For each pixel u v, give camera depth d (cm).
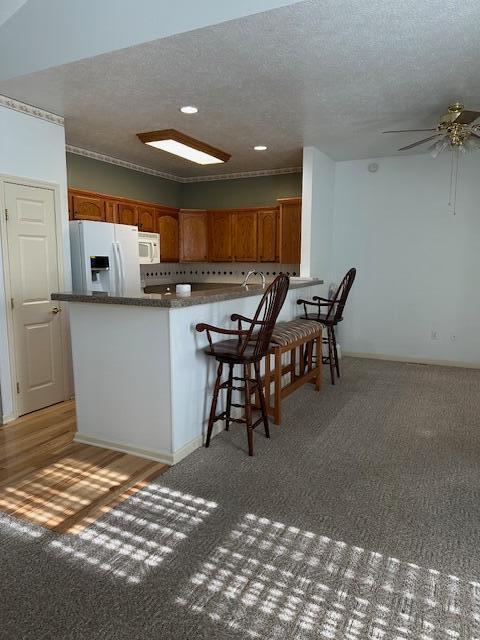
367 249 580
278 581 180
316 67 291
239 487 254
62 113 384
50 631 157
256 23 235
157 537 208
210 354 295
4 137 342
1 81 312
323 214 554
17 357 364
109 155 556
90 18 270
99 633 156
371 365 550
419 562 192
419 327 563
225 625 159
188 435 298
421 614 164
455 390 442
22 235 362
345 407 391
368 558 194
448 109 361
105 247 432
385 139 469
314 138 467
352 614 164
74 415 374
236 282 695
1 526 218
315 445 311
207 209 695
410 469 276
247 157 557
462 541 206
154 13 251
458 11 225
